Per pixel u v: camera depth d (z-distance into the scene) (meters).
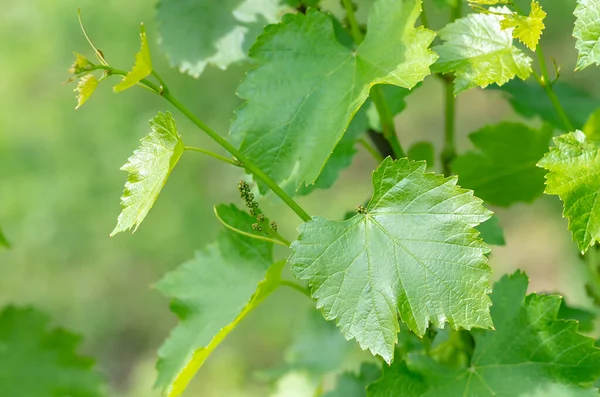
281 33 1.01
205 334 1.06
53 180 3.63
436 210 0.93
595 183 0.94
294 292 3.27
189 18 1.14
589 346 0.96
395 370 0.98
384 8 0.99
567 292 2.14
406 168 0.94
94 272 3.56
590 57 0.93
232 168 3.55
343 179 3.61
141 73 0.95
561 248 2.99
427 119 3.69
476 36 0.99
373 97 1.04
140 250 3.56
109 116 3.67
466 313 0.92
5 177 3.61
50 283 3.54
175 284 1.08
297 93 1.00
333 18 1.12
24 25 3.85
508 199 1.15
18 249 3.57
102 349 3.44
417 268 0.93
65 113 3.72
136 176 0.94
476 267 0.92
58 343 1.24
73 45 3.77
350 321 0.93
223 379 3.09
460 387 0.98
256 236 0.99
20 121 3.73
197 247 3.52
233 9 1.14
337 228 0.94
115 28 3.71
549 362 0.97
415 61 0.96
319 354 1.35
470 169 1.13
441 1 1.10
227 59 1.14
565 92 1.21
